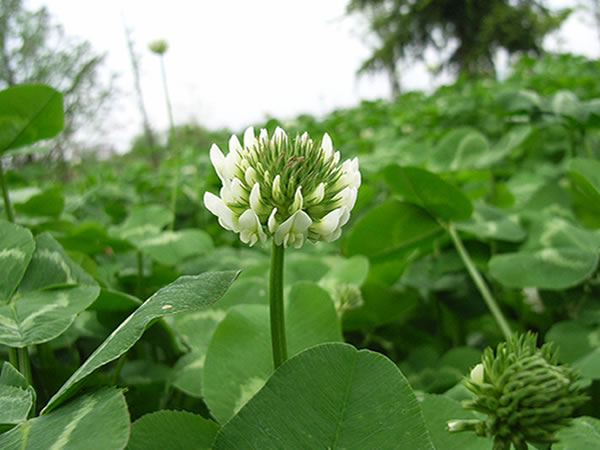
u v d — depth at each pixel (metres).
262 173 0.07
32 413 0.06
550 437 0.05
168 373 0.11
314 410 0.06
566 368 0.05
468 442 0.06
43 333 0.08
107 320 0.11
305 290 0.09
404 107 0.57
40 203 0.19
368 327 0.15
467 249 0.16
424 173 0.13
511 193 0.21
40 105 0.12
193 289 0.06
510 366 0.05
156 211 0.18
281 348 0.07
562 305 0.14
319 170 0.07
